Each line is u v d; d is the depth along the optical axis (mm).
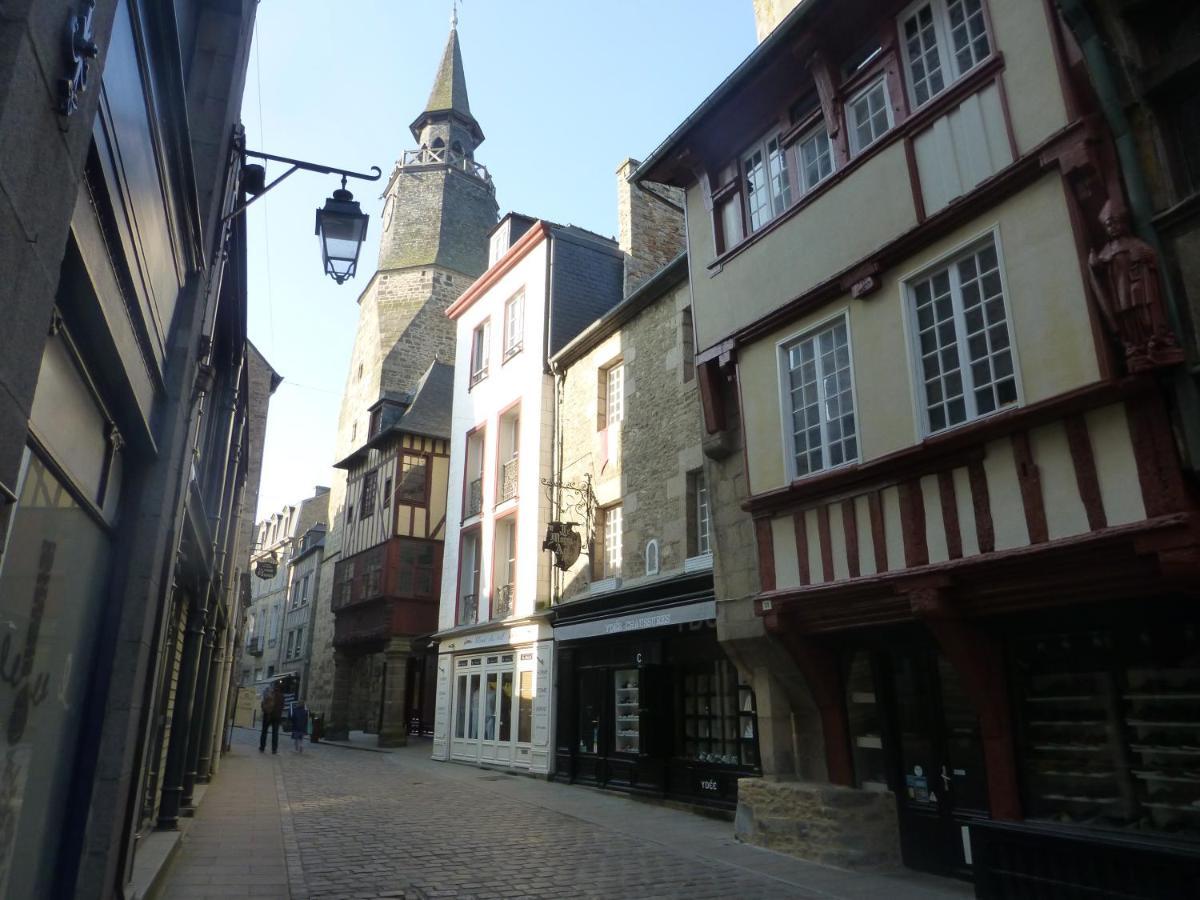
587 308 17125
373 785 13125
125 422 4395
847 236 7570
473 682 17203
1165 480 5094
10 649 2996
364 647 25000
